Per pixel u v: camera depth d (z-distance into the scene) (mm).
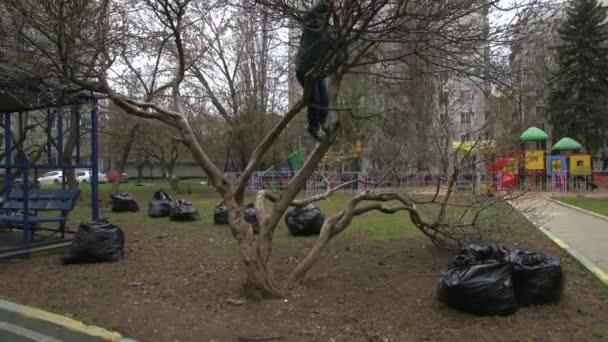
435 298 5602
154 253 8562
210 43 18844
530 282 5191
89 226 7875
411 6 5289
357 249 8617
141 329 4953
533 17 5676
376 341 4566
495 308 4941
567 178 28078
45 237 9609
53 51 6852
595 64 37250
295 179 6047
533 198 14531
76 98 8156
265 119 26266
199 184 41562
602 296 5746
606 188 29375
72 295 6105
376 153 15531
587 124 37250
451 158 12281
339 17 5125
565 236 10398
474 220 7715
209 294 5988
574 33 37312
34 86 7406
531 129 26797
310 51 5570
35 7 6086
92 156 9289
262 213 6121
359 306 5434
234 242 9656
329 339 4621
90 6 7230
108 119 22094
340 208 16984
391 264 7422
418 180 19750
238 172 27734
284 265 7535
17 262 7875
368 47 6039
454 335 4617
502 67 6355
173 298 5902
